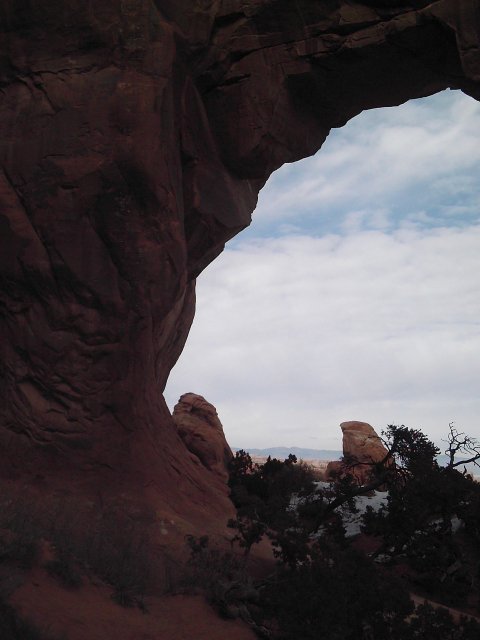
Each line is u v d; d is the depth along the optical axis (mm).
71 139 17297
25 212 17406
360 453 32750
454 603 16875
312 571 11852
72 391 17109
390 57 18672
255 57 19438
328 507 19078
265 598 12242
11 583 9234
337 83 19750
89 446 16984
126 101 17219
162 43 17641
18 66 17891
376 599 11227
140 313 17719
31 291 17344
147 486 17094
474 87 17953
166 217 17922
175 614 11234
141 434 17953
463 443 19562
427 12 17312
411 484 18391
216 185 21141
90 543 12125
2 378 17469
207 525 16984
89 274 17188
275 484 18844
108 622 9812
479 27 16734
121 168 17141
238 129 19953
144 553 13039
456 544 18188
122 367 17547
